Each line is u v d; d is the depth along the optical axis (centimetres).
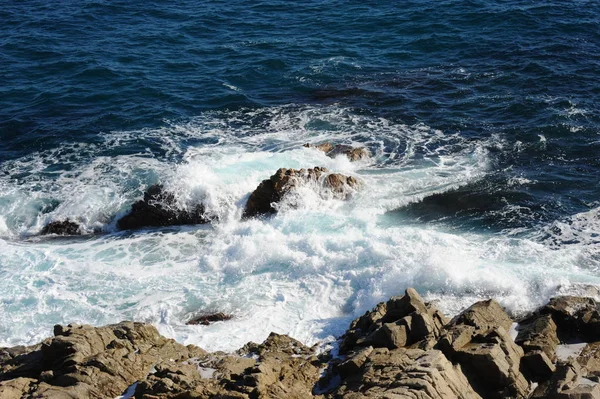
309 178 3662
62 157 4138
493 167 3938
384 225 3491
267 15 6075
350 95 4797
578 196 3647
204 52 5459
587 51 5178
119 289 3086
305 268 3131
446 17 5834
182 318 2898
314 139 4269
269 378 2316
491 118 4438
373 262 3111
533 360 2348
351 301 2939
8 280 3152
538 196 3659
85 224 3594
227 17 6053
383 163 3991
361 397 2106
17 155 4172
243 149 4162
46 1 6391
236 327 2823
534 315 2653
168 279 3145
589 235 3309
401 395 2072
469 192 3722
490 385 2295
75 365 2384
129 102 4756
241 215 3619
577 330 2586
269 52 5419
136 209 3644
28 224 3597
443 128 4350
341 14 6031
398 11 6006
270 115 4581
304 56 5356
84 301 3016
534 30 5534
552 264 3069
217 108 4691
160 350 2580
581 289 2836
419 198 3688
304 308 2917
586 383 2262
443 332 2470
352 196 3684
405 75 5041
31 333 2844
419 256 3105
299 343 2644
